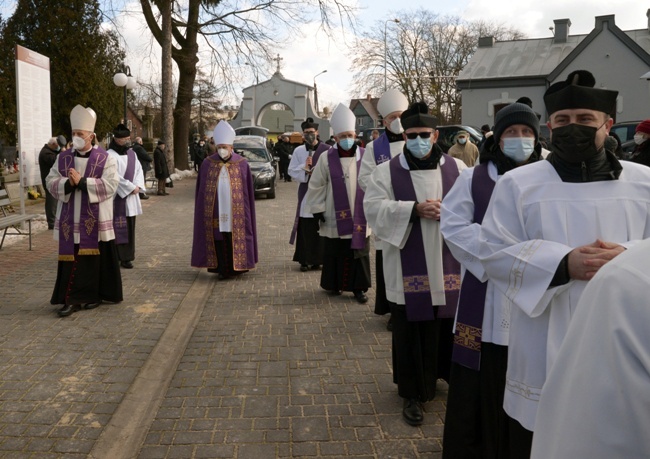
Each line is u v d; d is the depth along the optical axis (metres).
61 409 4.00
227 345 5.28
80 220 6.03
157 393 4.29
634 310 0.96
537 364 2.26
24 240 10.27
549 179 2.23
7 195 10.40
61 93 22.92
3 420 3.83
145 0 23.06
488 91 34.06
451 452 2.95
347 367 4.75
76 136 5.98
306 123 8.09
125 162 8.16
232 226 7.59
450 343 3.98
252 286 7.39
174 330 5.65
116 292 6.36
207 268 7.70
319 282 7.57
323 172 6.62
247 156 18.06
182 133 26.23
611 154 2.23
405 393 3.84
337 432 3.71
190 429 3.76
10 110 20.58
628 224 2.13
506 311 2.75
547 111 2.27
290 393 4.29
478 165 3.02
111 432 3.70
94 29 23.12
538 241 2.15
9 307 6.32
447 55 49.94
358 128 76.69
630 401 0.92
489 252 2.29
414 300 3.76
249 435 3.68
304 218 8.09
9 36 22.09
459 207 2.94
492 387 2.82
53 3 22.34
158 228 11.86
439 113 49.16
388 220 3.85
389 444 3.57
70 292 6.07
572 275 2.02
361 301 6.57
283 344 5.29
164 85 22.59
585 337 1.01
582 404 0.98
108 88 24.22
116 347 5.18
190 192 18.94
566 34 35.09
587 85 2.24
